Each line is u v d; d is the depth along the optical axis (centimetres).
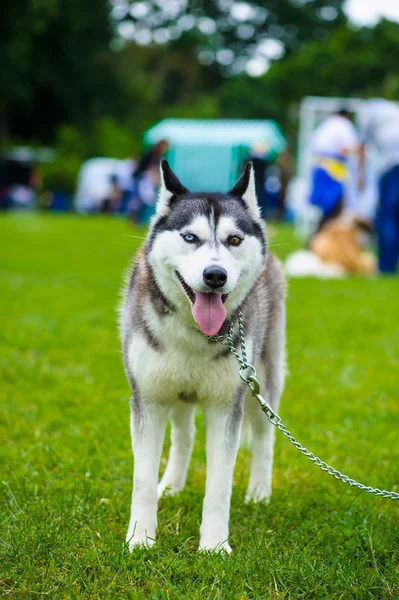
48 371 637
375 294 1096
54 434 511
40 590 312
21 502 396
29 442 490
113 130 4031
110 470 450
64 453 470
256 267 385
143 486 365
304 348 759
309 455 360
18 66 4066
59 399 572
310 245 1386
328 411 578
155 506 368
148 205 2212
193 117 4778
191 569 332
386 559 354
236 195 399
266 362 445
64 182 3553
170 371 363
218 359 363
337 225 1363
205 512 366
